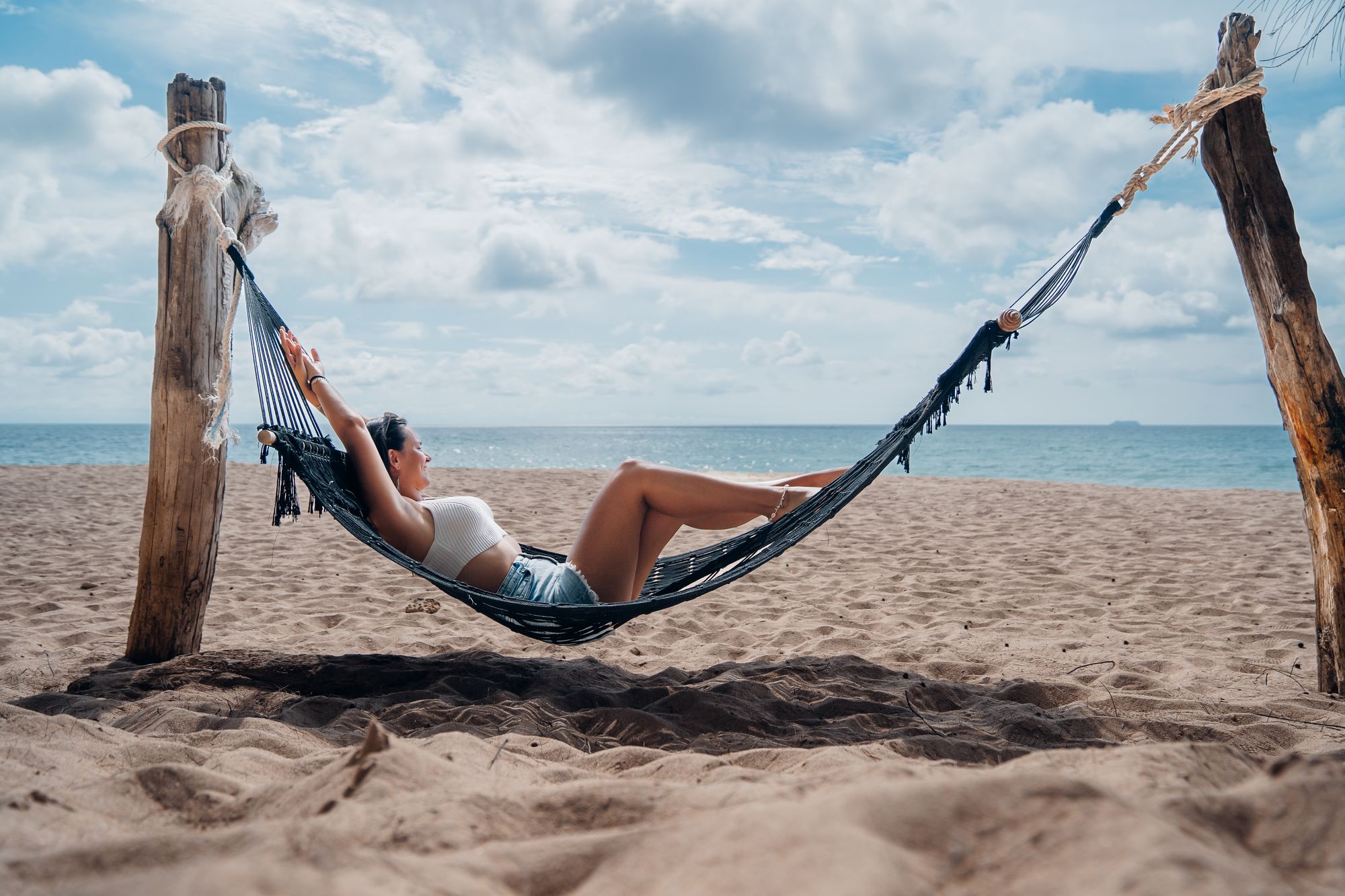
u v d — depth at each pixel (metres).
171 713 2.54
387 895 0.90
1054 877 0.89
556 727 2.60
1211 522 8.26
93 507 8.91
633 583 3.19
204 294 3.39
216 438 3.42
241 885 0.80
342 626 4.37
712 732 2.64
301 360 3.15
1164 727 2.67
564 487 12.32
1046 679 3.33
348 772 1.47
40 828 1.40
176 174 3.38
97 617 4.32
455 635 4.21
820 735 2.60
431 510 3.17
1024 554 6.57
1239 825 1.08
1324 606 3.10
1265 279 3.18
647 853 1.06
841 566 6.15
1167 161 3.28
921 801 1.05
